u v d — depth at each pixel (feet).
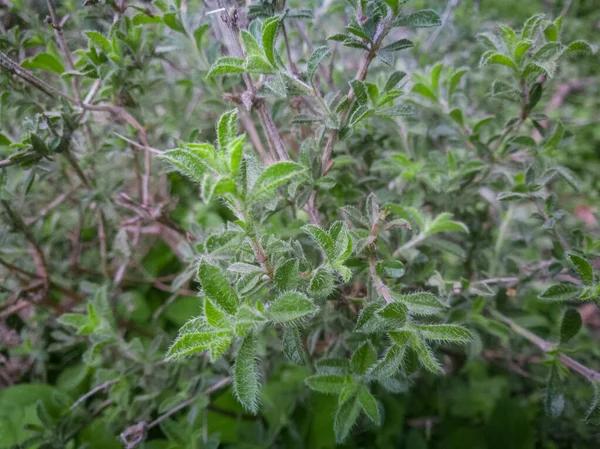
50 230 0.95
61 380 0.93
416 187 0.80
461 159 0.87
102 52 0.67
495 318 0.82
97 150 0.80
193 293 0.98
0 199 0.72
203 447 0.73
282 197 0.59
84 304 0.90
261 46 0.51
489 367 0.99
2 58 0.59
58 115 0.66
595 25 1.62
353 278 0.65
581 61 1.42
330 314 0.64
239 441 0.87
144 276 1.06
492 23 1.26
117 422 0.80
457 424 0.93
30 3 0.89
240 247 0.46
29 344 0.89
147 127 0.81
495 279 0.73
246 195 0.40
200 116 1.07
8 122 0.91
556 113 1.34
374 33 0.54
